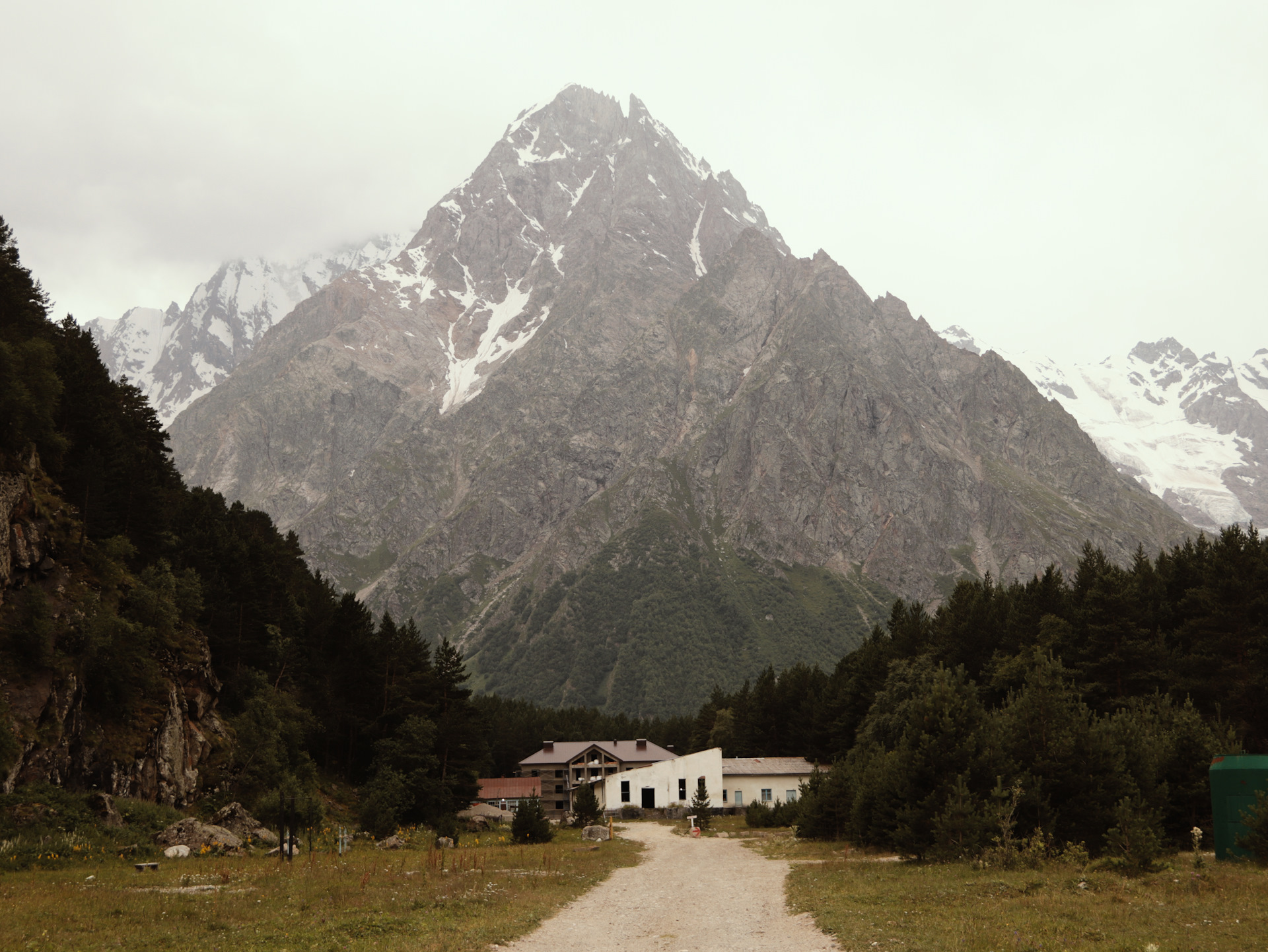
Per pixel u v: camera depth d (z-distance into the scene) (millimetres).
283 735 83000
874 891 36812
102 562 71938
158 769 66188
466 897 35688
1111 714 74562
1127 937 25656
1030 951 23859
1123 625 80000
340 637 105125
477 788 101875
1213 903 30750
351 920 30031
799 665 171375
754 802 126750
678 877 48938
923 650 112000
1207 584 82438
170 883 39906
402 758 90812
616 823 124875
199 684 77375
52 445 74500
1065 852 44531
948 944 24953
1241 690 72812
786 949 25969
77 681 60969
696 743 197125
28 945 25016
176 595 77812
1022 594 107625
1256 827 41031
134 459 88875
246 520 146750
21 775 53562
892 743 93938
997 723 52062
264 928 28844
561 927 30594
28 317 90562
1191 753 51406
